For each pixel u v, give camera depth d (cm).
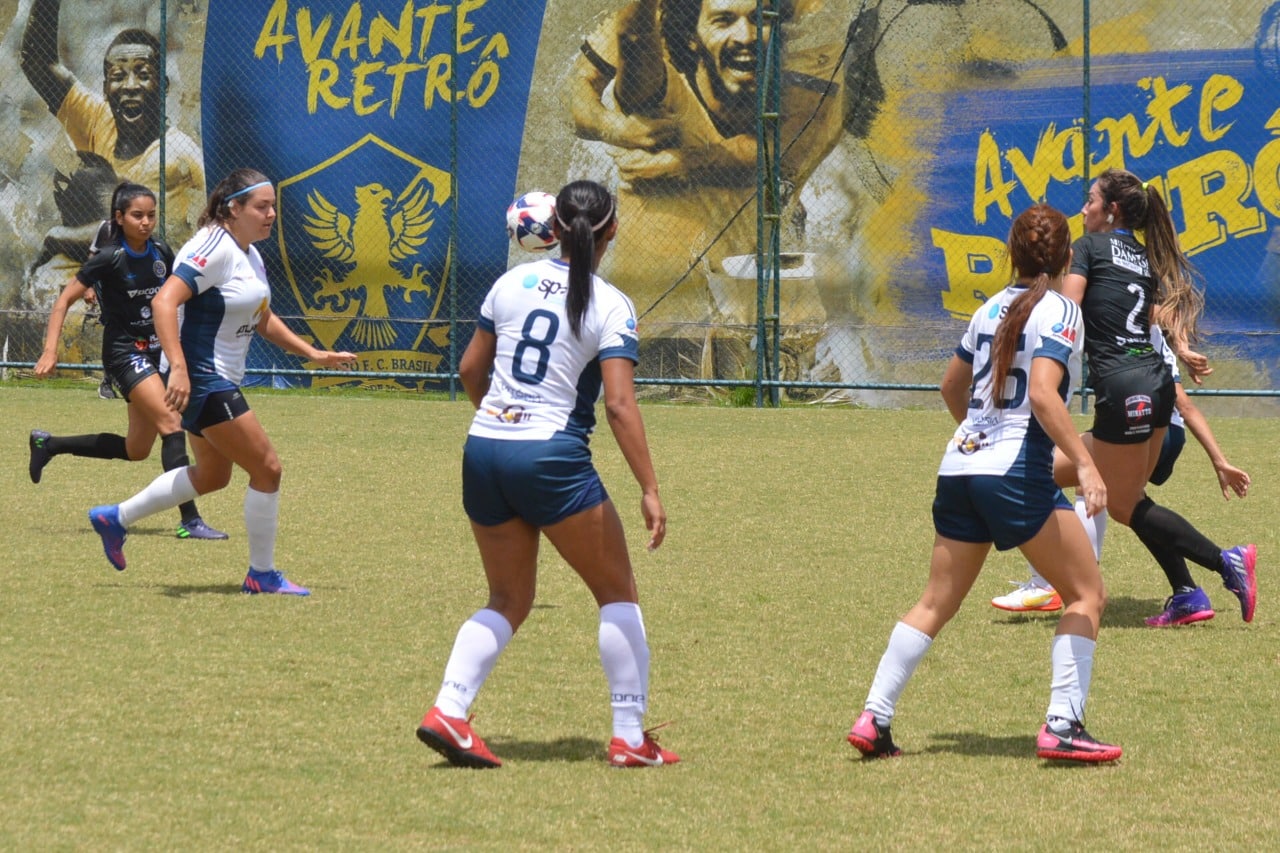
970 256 5703
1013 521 1673
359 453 4531
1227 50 5472
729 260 5903
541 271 1648
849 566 2928
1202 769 1680
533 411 1625
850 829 1466
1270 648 2292
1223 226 5509
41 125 6612
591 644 2261
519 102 6050
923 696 2003
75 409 5641
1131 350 2444
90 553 2975
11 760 1645
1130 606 2620
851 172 5784
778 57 5806
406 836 1429
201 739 1741
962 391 1809
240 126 6353
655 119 5931
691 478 4106
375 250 6209
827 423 5372
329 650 2200
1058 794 1584
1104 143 5597
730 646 2273
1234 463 4366
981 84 5656
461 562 2939
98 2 6512
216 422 2542
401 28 6141
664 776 1639
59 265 6625
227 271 2536
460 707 1638
